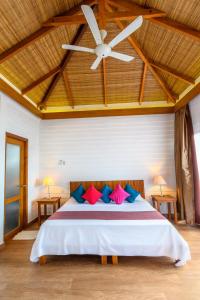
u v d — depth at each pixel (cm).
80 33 363
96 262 283
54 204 469
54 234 283
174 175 515
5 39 298
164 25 302
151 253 272
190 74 399
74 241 279
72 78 461
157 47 375
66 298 208
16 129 424
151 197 512
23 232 420
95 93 510
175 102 513
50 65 411
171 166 519
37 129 541
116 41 246
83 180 529
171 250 269
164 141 525
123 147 531
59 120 550
